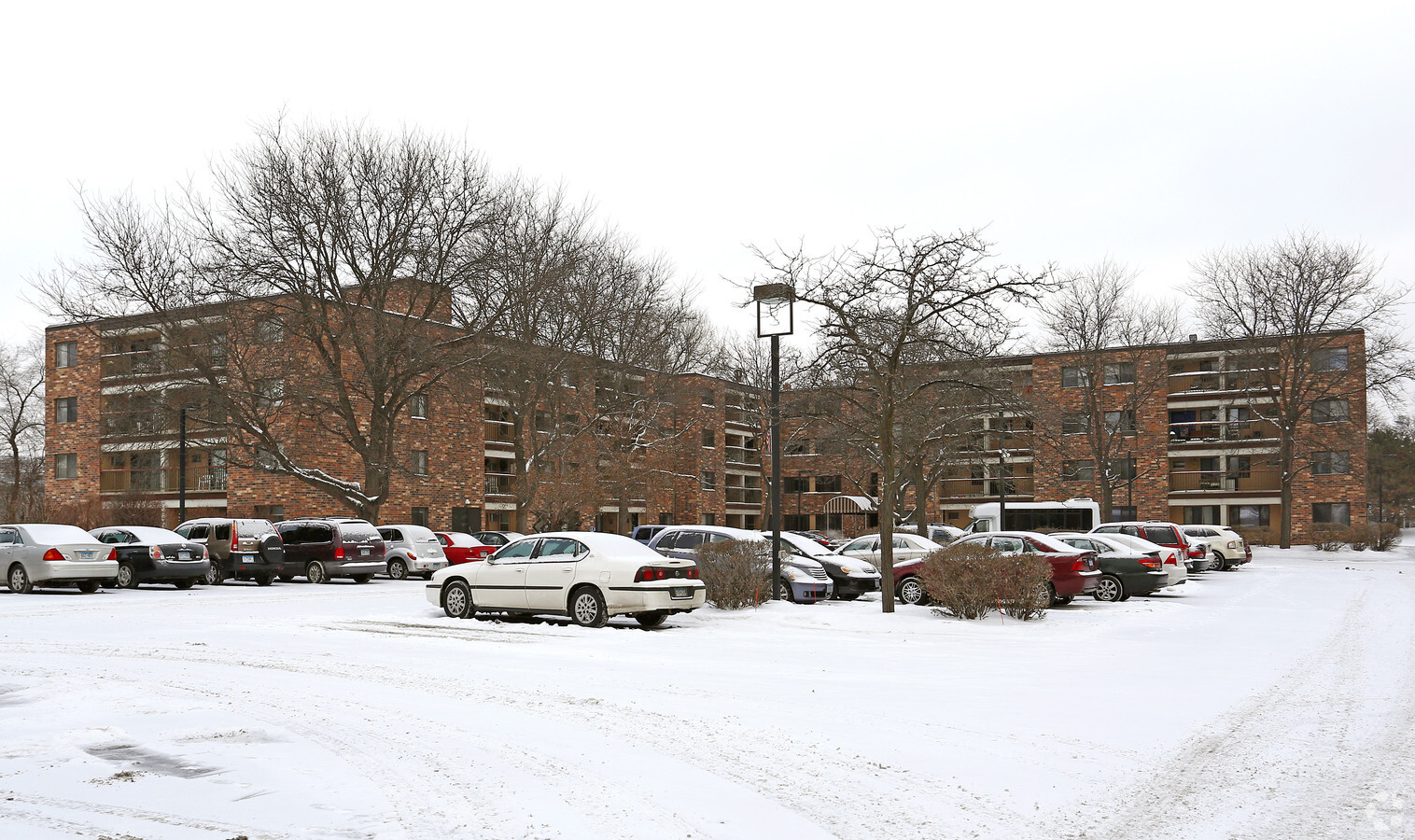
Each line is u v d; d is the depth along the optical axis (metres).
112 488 54.28
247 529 28.81
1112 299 53.56
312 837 5.41
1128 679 11.20
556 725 8.32
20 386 60.69
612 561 16.30
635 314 42.47
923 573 18.67
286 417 45.34
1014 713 9.02
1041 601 17.86
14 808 5.93
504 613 18.53
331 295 36.78
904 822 5.76
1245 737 8.09
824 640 14.82
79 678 10.76
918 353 30.42
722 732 8.11
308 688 10.12
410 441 49.78
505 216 37.00
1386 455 96.75
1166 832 5.64
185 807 5.95
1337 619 18.55
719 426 68.56
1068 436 63.69
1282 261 52.06
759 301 21.22
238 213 35.06
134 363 41.09
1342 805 6.16
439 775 6.73
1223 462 62.44
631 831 5.55
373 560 30.81
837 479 68.69
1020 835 5.55
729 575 19.50
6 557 22.95
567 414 44.28
